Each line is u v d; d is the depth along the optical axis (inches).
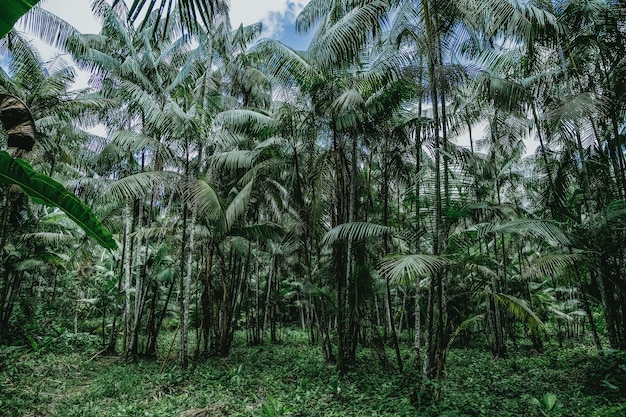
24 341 504.1
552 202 361.7
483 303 557.0
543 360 437.1
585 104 247.6
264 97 591.5
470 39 350.6
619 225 299.1
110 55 503.2
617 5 298.2
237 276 513.7
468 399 248.1
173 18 406.3
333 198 390.3
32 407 263.4
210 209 343.9
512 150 556.7
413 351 517.3
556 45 327.0
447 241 267.6
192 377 342.6
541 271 277.1
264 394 293.7
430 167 279.7
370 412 237.9
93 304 683.4
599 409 213.6
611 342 308.5
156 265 504.1
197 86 462.6
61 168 592.4
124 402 274.5
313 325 681.0
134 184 349.4
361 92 327.6
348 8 339.0
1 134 342.0
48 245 578.2
